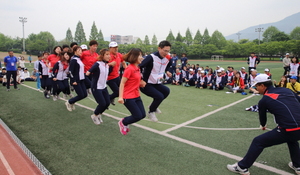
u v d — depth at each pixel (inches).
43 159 135.4
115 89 228.2
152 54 162.9
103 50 177.9
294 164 125.1
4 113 233.8
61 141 163.8
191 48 2581.2
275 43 2010.3
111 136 174.6
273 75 644.1
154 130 189.2
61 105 270.5
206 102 307.9
